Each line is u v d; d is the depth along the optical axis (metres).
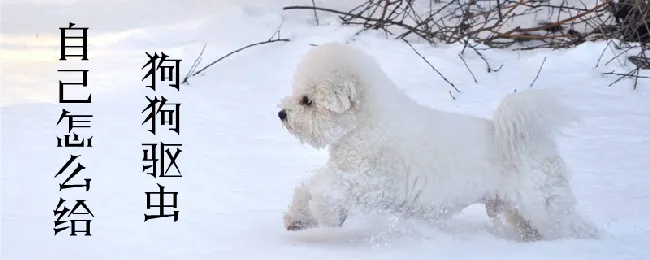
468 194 6.38
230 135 9.70
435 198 6.34
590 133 9.76
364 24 13.14
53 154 8.89
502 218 6.72
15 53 13.42
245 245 6.33
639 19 12.66
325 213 6.34
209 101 10.97
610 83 11.52
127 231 6.74
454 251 6.07
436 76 11.75
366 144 6.33
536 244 6.22
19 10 16.61
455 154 6.33
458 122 6.51
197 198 7.62
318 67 6.38
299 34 13.08
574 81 11.58
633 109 10.72
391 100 6.41
